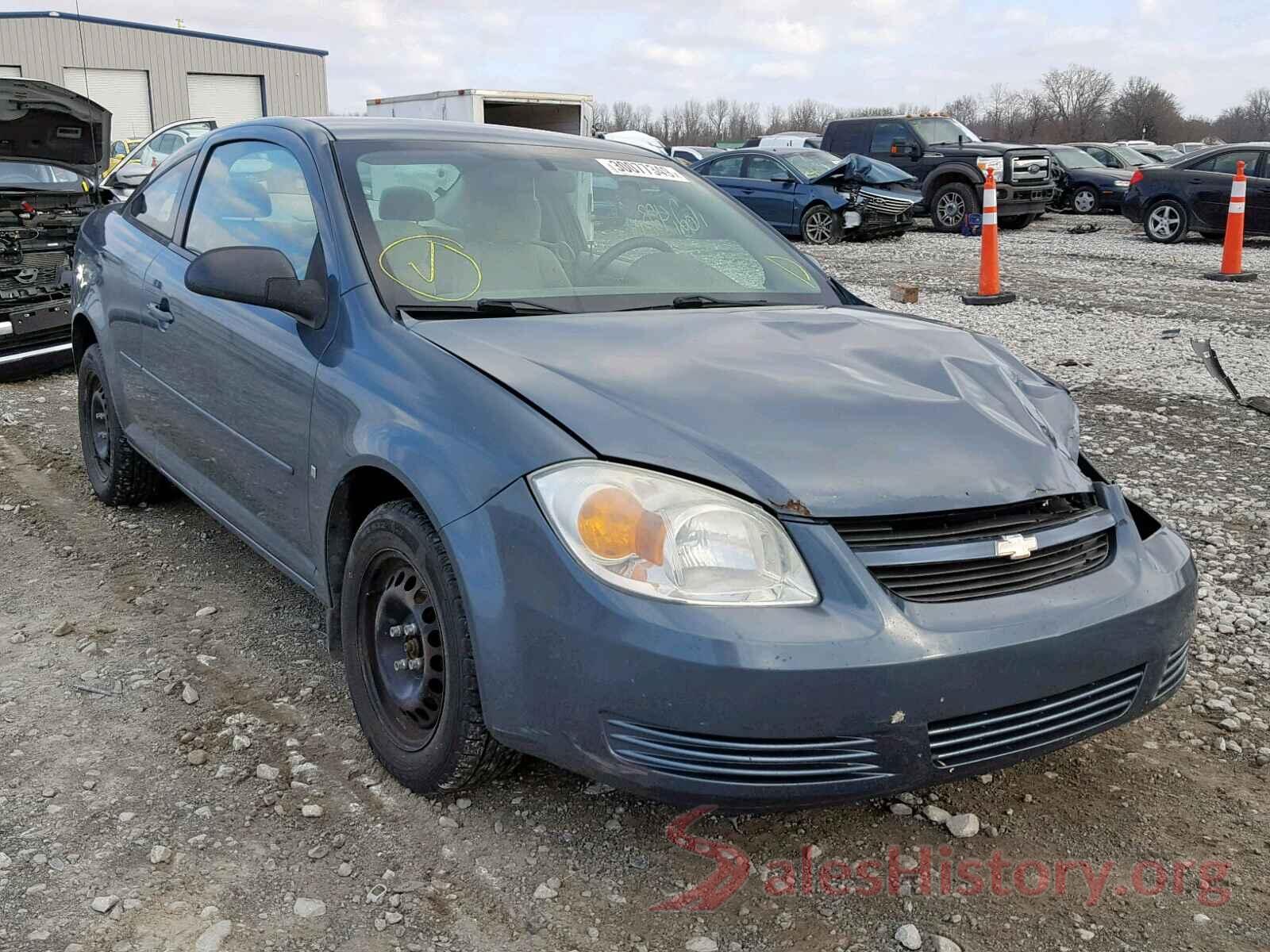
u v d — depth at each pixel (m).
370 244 2.95
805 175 17.05
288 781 2.70
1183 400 6.87
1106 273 13.14
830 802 2.11
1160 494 5.06
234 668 3.30
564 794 2.66
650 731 2.08
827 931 2.22
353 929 2.19
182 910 2.22
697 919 2.25
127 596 3.83
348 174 3.13
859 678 2.03
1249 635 3.65
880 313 3.33
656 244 3.46
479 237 3.13
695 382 2.47
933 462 2.32
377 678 2.72
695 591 2.07
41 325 7.12
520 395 2.37
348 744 2.88
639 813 2.59
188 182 4.04
